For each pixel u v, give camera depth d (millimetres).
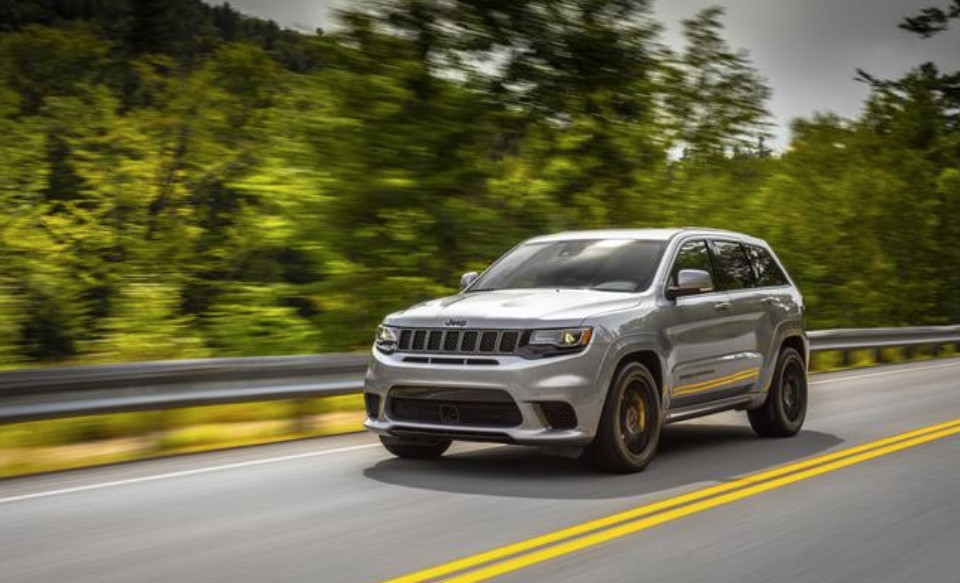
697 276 8086
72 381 8469
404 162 15609
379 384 7648
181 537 5707
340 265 15672
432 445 8328
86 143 35750
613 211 18609
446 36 16453
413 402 7539
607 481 7414
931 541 5703
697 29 20359
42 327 17578
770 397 9664
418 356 7512
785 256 26500
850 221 30969
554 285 8398
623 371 7582
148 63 40250
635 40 17797
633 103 18266
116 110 39094
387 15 16312
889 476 7668
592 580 4875
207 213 34875
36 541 5625
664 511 6395
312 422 10977
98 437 10188
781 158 30109
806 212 29703
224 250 30156
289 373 10258
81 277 29484
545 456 8516
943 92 38781
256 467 7973
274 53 38438
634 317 7750
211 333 17188
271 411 11773
